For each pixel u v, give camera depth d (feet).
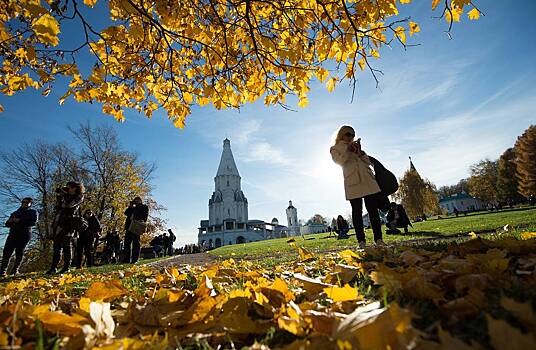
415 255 8.44
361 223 15.92
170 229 87.20
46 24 6.48
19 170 94.99
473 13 9.49
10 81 9.95
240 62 12.00
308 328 3.71
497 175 241.76
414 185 221.87
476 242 8.54
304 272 9.75
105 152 96.43
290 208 381.81
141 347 3.18
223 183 338.34
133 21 10.29
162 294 5.76
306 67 11.44
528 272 5.01
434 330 3.46
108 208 95.09
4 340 3.24
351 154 15.87
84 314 4.53
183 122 12.90
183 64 12.99
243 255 31.32
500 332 2.29
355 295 4.77
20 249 27.43
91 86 10.44
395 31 10.77
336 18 11.18
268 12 11.88
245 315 4.23
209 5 10.96
